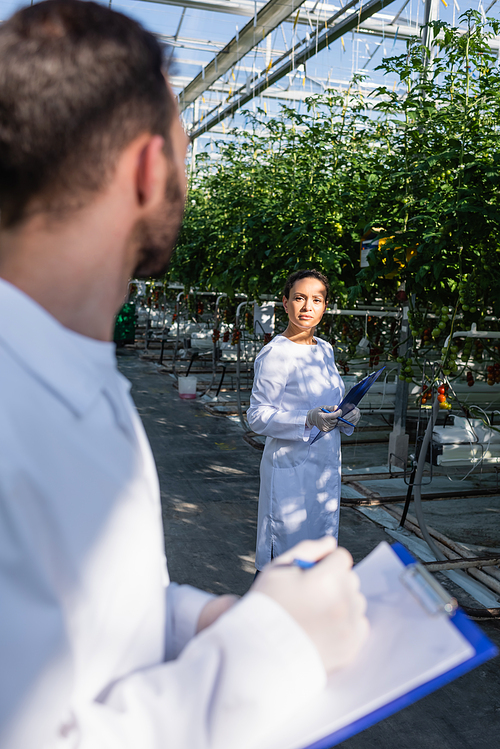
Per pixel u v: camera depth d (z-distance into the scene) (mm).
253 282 5875
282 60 8633
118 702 414
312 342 2865
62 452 399
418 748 2082
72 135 425
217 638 435
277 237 5379
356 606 464
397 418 5402
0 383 386
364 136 5777
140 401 8422
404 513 4070
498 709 2301
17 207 442
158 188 474
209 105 13758
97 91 427
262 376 2682
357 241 5238
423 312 4961
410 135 4008
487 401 5469
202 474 5211
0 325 405
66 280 445
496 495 4758
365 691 431
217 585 3229
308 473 2652
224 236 6676
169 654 619
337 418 2465
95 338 475
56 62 421
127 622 436
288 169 6105
